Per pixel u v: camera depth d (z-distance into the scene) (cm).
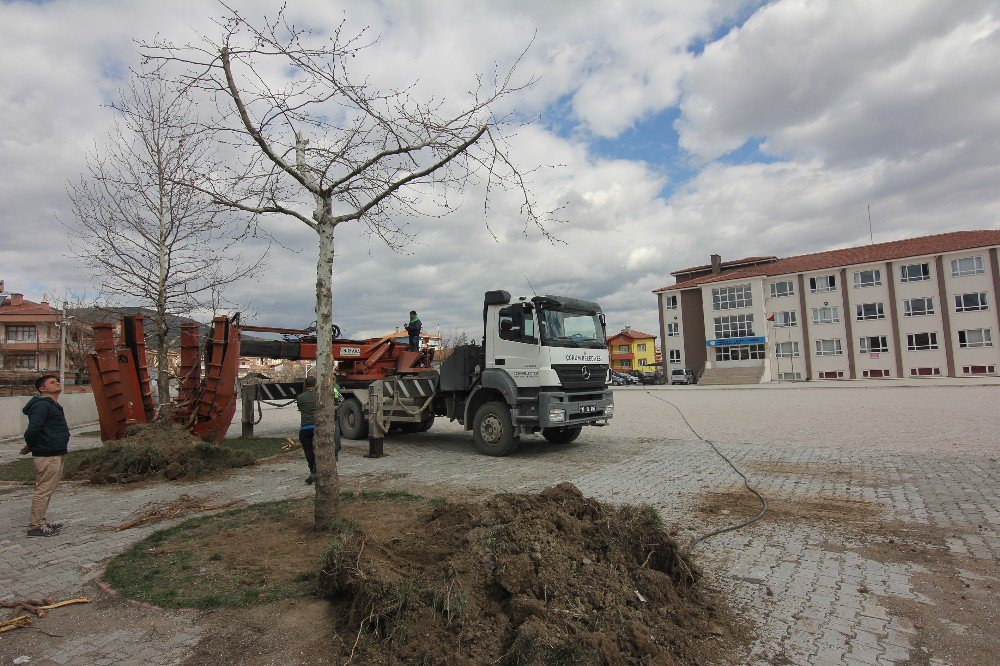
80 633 367
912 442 1144
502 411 1097
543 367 1039
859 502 689
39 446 596
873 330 4975
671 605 385
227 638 354
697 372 5969
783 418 1720
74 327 1953
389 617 348
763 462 971
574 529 453
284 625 369
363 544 430
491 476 884
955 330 4594
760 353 5472
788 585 444
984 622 377
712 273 6506
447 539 449
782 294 5456
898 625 375
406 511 643
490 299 1130
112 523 637
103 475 872
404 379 1291
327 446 567
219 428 1092
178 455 934
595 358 1158
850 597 420
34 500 589
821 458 994
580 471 916
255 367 1948
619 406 2509
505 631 339
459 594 361
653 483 816
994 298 4438
